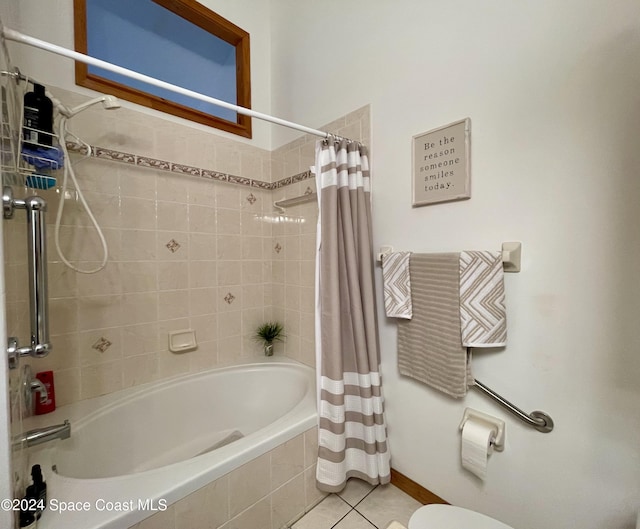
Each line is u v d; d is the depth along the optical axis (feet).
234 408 5.93
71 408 4.49
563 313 3.08
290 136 6.41
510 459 3.51
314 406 4.73
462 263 3.55
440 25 3.92
